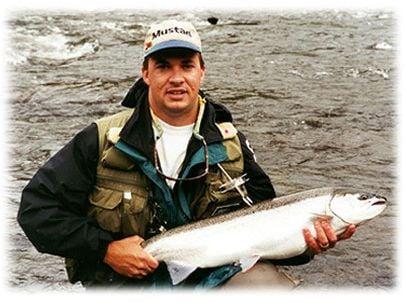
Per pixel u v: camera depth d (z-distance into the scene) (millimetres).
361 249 2264
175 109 1713
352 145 3250
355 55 5203
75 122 3602
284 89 4195
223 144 1773
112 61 4996
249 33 6160
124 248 1689
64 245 1695
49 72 4617
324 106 3848
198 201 1765
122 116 1771
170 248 1689
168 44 1694
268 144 3252
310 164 3016
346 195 1743
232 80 4391
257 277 1718
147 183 1728
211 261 1707
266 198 1854
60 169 1707
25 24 6180
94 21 6637
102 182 1726
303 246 1738
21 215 1717
